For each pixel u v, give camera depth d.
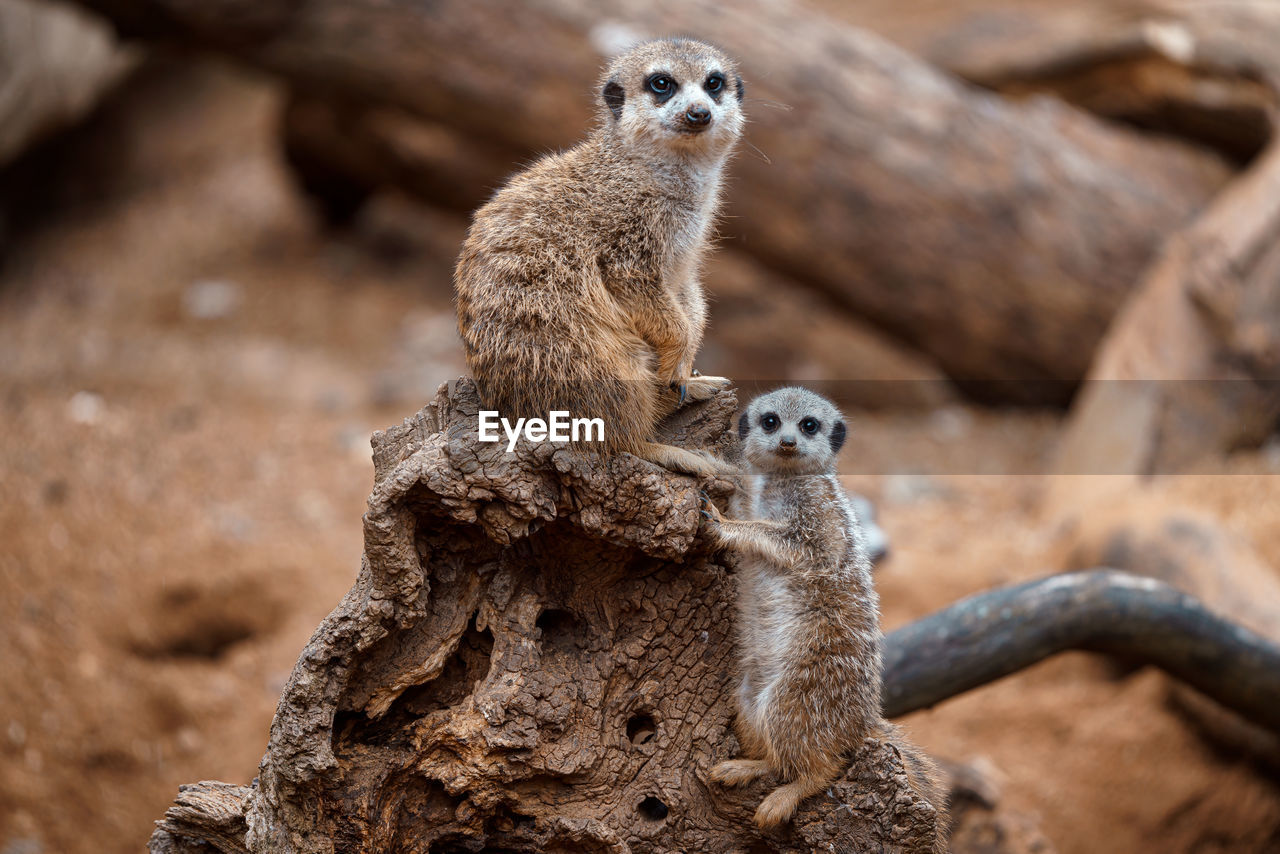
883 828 2.52
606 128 3.00
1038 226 7.62
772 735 2.60
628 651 2.72
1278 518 5.71
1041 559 5.95
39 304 9.40
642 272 2.73
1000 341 7.96
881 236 7.64
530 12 7.48
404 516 2.48
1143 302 7.07
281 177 11.81
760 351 9.16
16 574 5.63
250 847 2.53
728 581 2.78
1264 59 7.95
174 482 6.58
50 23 10.29
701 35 7.48
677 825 2.68
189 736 4.99
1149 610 3.83
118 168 12.01
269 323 9.20
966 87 9.04
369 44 7.63
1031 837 3.92
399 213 11.27
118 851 4.54
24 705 5.02
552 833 2.62
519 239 2.61
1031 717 5.20
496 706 2.54
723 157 3.04
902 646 3.64
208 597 5.68
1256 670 3.91
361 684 2.58
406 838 2.60
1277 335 6.63
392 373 8.31
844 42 7.71
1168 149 8.35
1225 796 4.71
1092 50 8.41
